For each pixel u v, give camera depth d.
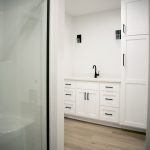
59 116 1.68
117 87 2.94
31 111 1.49
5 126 1.29
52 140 1.66
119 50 3.54
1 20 1.22
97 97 3.17
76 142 2.40
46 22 1.57
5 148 1.30
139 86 2.67
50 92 1.63
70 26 4.12
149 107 1.32
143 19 2.60
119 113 2.94
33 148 1.52
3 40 1.24
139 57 2.66
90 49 3.93
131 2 2.69
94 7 3.46
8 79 1.29
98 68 3.82
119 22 3.50
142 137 2.59
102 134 2.70
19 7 1.34
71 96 3.50
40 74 1.55
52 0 1.58
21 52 1.38
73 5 3.33
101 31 3.75
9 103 1.31
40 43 1.54
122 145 2.31
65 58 3.96
